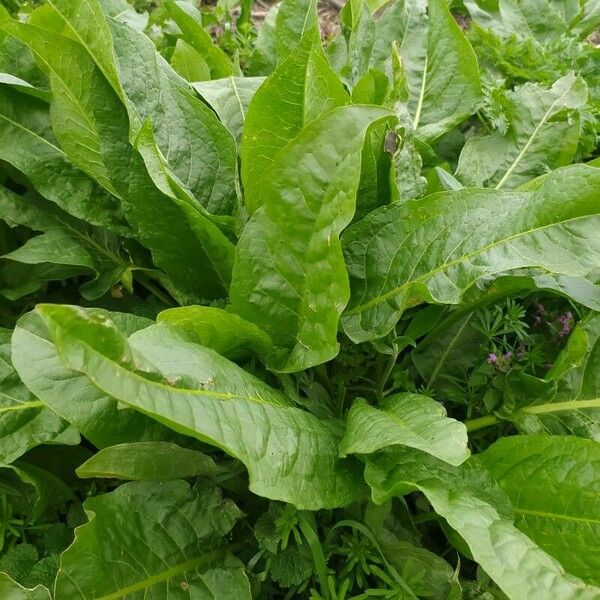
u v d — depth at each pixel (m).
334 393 0.50
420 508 0.45
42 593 0.35
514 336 0.55
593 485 0.38
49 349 0.38
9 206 0.50
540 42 0.77
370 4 0.71
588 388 0.46
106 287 0.52
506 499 0.39
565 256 0.38
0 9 0.52
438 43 0.61
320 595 0.42
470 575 0.45
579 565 0.38
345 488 0.39
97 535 0.37
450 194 0.43
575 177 0.38
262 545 0.41
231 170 0.50
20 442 0.41
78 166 0.49
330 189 0.39
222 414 0.34
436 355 0.52
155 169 0.43
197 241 0.48
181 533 0.40
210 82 0.57
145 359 0.31
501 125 0.59
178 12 0.64
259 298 0.44
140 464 0.38
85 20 0.43
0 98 0.49
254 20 0.96
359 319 0.45
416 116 0.62
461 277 0.41
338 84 0.42
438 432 0.36
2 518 0.42
